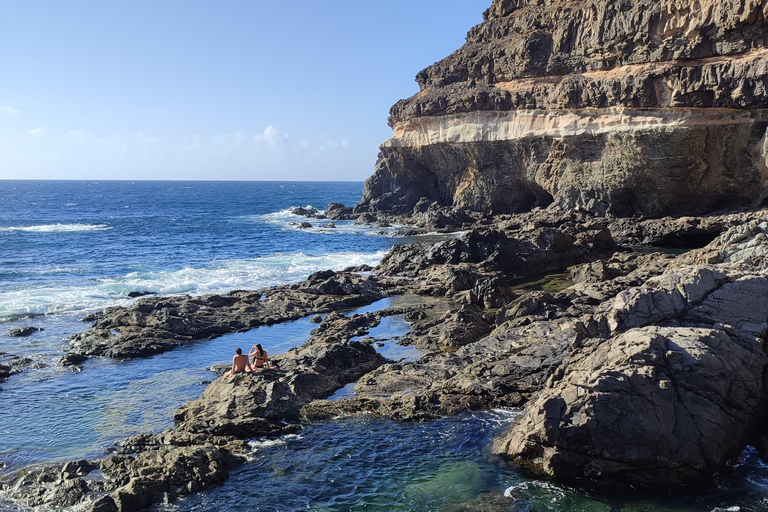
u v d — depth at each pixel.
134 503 13.55
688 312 18.39
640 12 56.09
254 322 30.69
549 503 13.84
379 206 93.56
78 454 16.48
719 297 18.58
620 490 14.32
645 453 14.53
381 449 16.58
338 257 52.66
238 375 20.27
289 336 28.81
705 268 19.70
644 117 55.72
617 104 57.75
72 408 19.73
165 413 19.34
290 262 49.69
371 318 31.00
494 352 22.98
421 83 88.31
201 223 86.88
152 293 36.94
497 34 78.00
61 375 22.88
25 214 103.50
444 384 20.38
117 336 27.12
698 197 57.22
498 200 75.50
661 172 56.03
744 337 17.05
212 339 28.30
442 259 45.62
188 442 16.80
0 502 13.98
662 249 51.28
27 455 16.44
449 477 15.07
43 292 35.78
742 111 51.62
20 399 20.44
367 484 14.80
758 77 48.66
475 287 34.31
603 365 16.23
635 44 57.06
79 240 61.88
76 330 28.72
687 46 52.84
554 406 15.38
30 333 28.14
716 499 13.87
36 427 18.23
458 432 17.50
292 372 20.70
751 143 52.16
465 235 46.22
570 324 23.86
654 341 16.22
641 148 56.00
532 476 15.02
